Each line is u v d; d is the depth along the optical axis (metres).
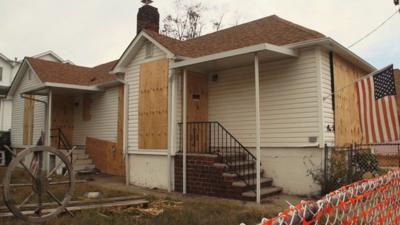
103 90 16.31
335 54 10.46
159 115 11.51
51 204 7.24
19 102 21.03
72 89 15.80
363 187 3.63
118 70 12.86
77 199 8.72
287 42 10.01
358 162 10.01
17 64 35.50
